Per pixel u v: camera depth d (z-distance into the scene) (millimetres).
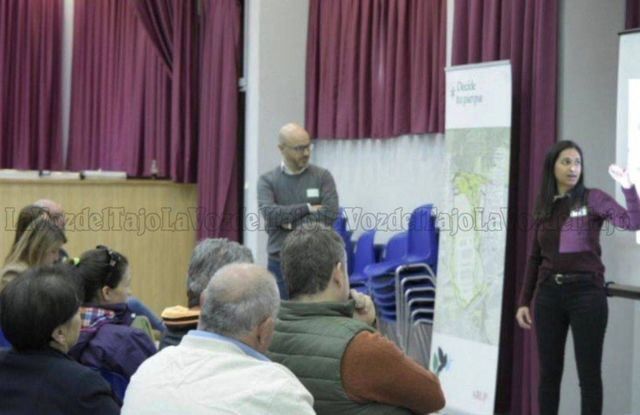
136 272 6965
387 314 5336
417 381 1989
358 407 1950
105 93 7781
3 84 7484
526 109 4500
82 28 7820
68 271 2074
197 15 7340
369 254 5766
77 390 1871
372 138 6098
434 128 5500
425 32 5551
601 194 3586
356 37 6145
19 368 1887
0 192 6250
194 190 7305
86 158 7887
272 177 4695
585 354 3547
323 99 6508
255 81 6578
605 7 4410
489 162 4379
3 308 1907
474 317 4422
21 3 7539
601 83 4410
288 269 2141
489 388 4309
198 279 2547
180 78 7270
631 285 4051
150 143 7461
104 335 2494
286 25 6648
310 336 2014
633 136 3895
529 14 4465
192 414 1620
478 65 4430
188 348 1760
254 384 1656
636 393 4348
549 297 3637
